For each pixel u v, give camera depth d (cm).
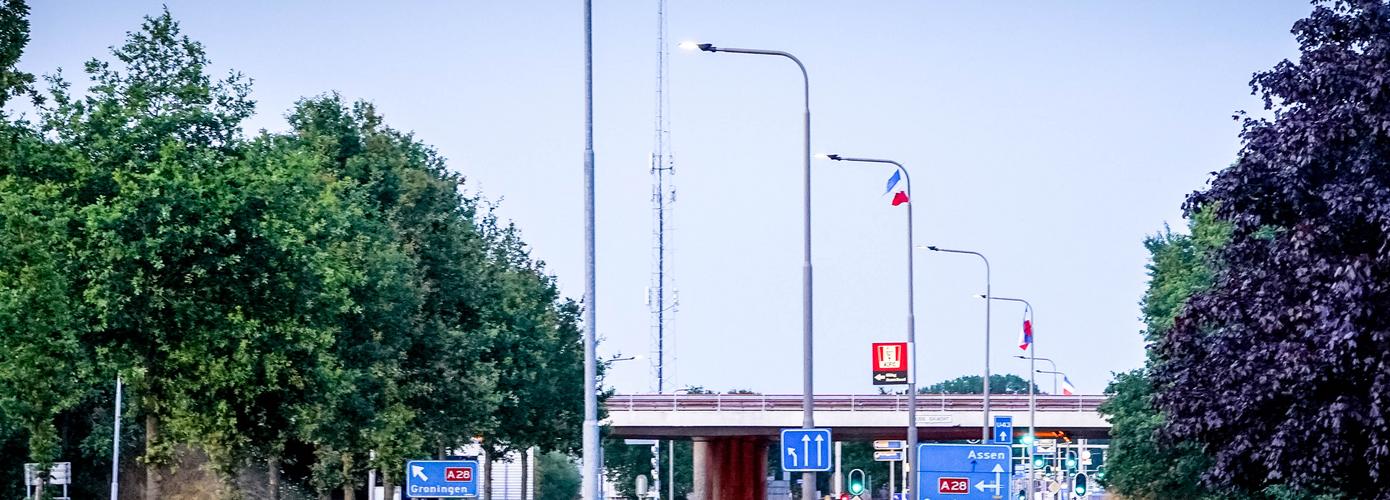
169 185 5375
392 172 6562
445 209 6669
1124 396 6581
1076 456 10706
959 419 9694
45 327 4981
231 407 5619
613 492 18650
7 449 7256
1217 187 3534
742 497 11775
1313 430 3325
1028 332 7075
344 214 5812
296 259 5547
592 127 3089
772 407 9838
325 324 5631
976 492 4478
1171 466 6316
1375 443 3225
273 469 6147
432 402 6475
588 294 3078
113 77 5847
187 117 5781
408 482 4134
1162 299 6688
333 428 5828
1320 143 3259
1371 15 3394
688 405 9875
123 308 5353
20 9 4431
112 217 5247
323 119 6644
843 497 5747
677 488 18575
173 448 5647
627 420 9862
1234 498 5272
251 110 6028
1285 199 3434
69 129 5619
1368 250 3294
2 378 5112
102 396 7625
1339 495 4066
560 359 8025
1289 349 3316
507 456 8444
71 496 7669
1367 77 3272
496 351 7019
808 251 3616
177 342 5453
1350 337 3127
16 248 4978
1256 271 3541
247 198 5538
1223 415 3522
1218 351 3572
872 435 10319
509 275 7350
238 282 5528
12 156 5366
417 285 6406
